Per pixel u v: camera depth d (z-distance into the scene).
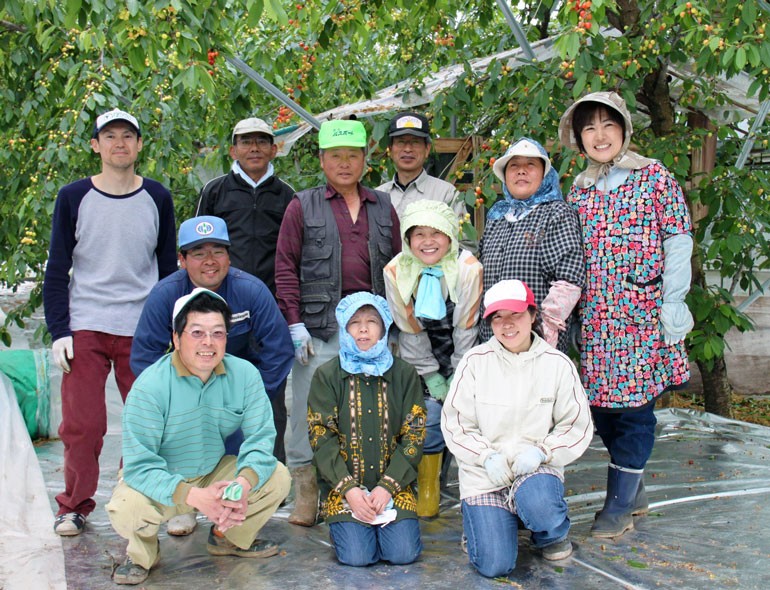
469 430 2.96
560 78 4.32
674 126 5.05
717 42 3.63
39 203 5.06
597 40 4.01
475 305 3.27
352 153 3.35
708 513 3.38
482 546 2.75
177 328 2.78
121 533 2.75
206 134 6.55
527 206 3.21
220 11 3.77
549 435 2.91
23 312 5.85
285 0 5.32
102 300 3.27
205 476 2.97
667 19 4.09
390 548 2.89
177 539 3.19
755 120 4.91
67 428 3.23
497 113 4.99
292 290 3.41
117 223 3.27
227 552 2.99
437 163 5.53
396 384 3.09
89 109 4.98
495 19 6.58
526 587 2.67
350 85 6.66
